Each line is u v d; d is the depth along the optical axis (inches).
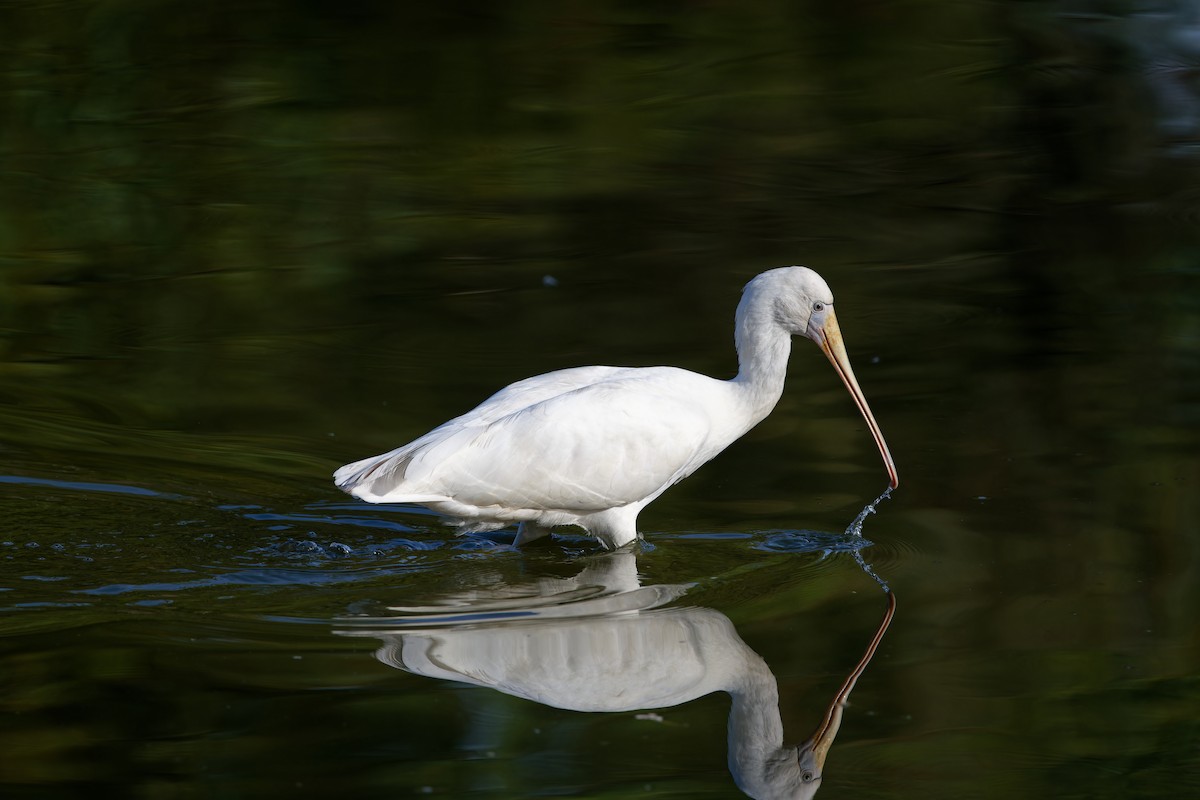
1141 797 299.7
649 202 803.4
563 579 414.9
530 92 992.9
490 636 371.6
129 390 565.9
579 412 436.5
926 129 921.5
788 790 302.5
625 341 611.2
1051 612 383.9
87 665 345.1
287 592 397.1
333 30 1107.9
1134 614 382.0
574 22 1134.4
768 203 799.1
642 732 326.6
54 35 1073.5
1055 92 981.2
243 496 469.4
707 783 305.0
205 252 732.7
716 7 1166.3
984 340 612.1
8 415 534.6
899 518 451.8
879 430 486.6
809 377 586.9
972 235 748.0
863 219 775.1
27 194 805.9
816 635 373.7
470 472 424.5
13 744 309.1
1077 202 794.8
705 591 403.9
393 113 954.1
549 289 678.5
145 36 1080.8
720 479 491.8
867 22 1128.2
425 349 609.9
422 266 711.7
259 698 332.2
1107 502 455.2
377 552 432.1
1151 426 516.7
